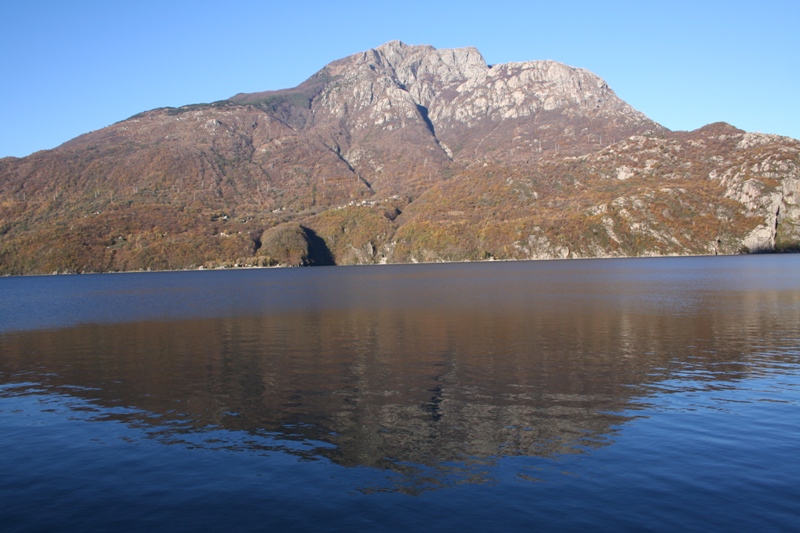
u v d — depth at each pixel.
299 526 15.93
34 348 47.31
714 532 15.05
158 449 22.12
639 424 23.70
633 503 16.72
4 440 23.50
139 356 42.38
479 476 18.91
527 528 15.48
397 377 33.19
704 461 19.59
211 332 54.53
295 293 105.69
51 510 17.25
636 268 161.62
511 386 30.45
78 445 22.75
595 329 50.06
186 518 16.58
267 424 24.95
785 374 32.06
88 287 147.12
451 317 61.16
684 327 50.19
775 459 19.62
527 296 84.31
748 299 72.50
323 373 34.78
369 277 162.38
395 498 17.47
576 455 20.47
